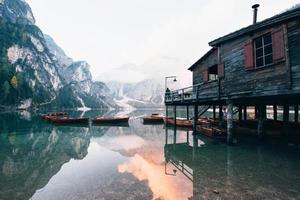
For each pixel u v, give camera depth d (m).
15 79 92.50
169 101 26.00
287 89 9.91
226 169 10.08
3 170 10.66
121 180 9.05
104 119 37.88
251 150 13.84
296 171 9.51
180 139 20.25
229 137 14.84
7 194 7.64
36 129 28.84
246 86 12.57
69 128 30.94
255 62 11.88
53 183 8.73
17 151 15.33
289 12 9.62
